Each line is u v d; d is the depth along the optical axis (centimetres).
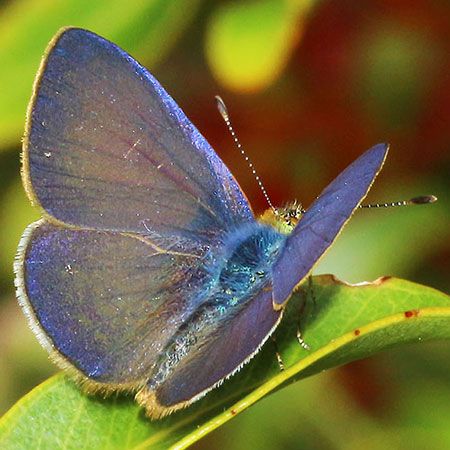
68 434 20
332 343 19
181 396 19
